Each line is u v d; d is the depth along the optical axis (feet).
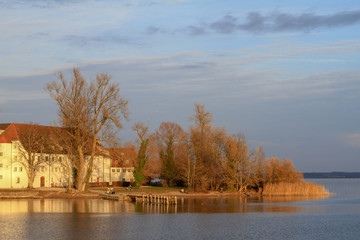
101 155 478.59
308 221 246.27
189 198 393.09
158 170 491.72
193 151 459.32
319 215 271.69
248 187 492.54
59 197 359.05
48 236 194.90
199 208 304.09
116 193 392.88
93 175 490.08
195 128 468.75
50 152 434.71
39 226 216.54
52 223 225.35
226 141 462.60
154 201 340.39
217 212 281.95
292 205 334.03
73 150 385.29
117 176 516.73
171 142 490.08
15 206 294.66
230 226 227.20
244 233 209.77
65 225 220.43
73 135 366.02
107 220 237.66
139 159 451.53
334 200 390.63
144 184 533.55
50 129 447.42
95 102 367.04
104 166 504.84
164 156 488.44
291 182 466.29
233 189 462.60
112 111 369.09
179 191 445.78
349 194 517.96
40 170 447.01
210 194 435.53
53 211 270.46
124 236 198.08
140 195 369.09
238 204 337.52
